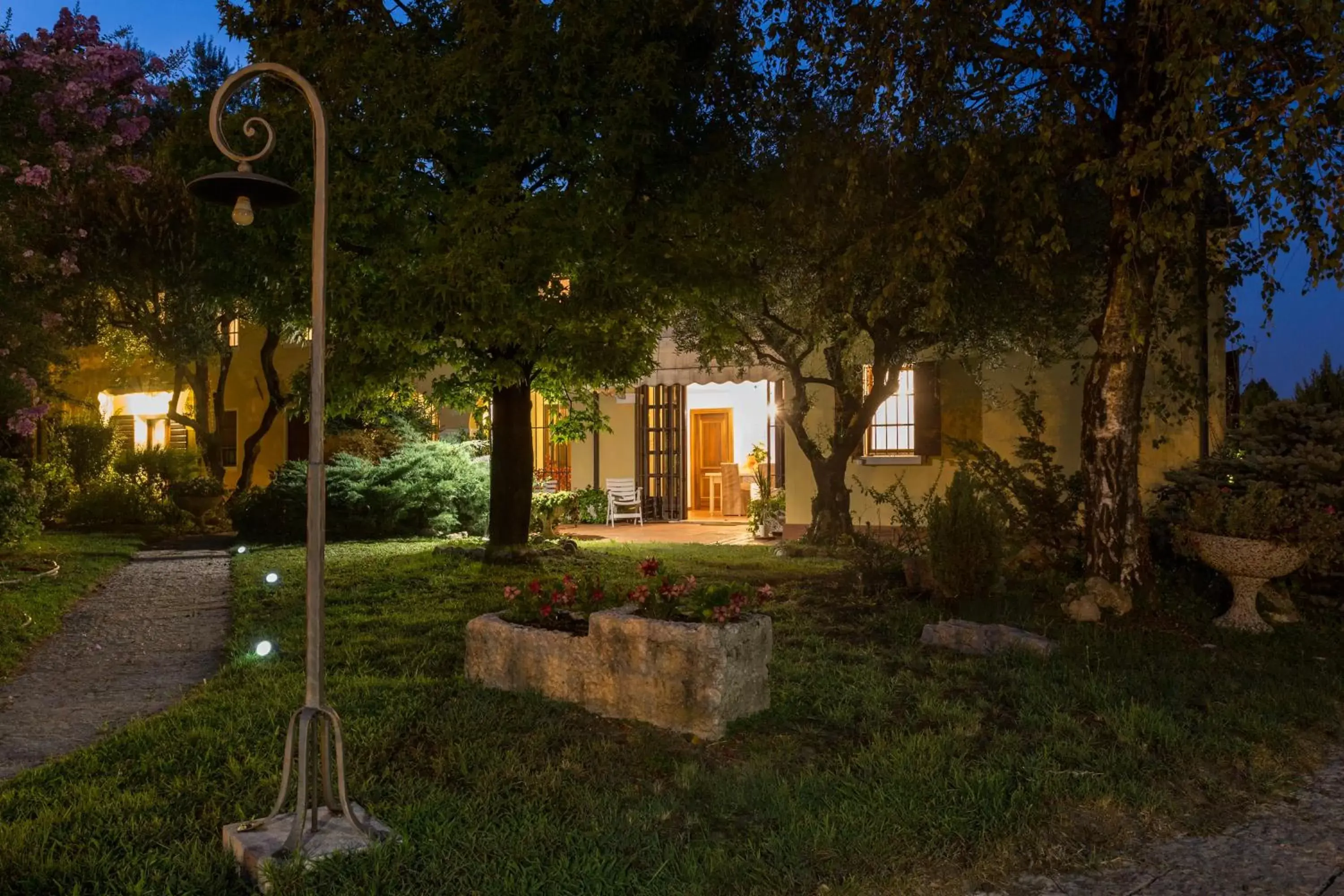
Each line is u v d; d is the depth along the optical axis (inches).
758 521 643.5
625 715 196.5
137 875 127.2
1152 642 265.7
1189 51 259.0
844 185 353.1
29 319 442.9
